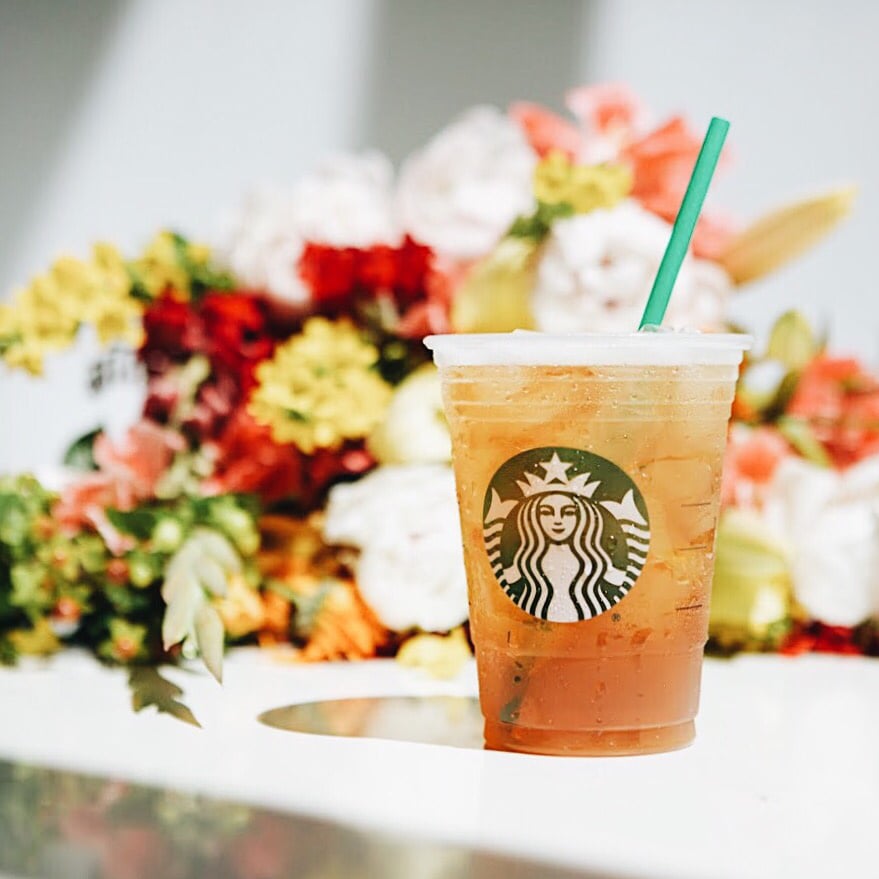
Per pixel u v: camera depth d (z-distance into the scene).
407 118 1.19
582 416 0.52
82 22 1.22
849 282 1.14
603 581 0.53
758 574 0.71
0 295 1.25
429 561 0.69
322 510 0.74
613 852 0.45
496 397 0.53
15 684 0.67
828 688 0.67
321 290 0.75
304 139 1.20
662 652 0.54
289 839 0.47
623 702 0.54
